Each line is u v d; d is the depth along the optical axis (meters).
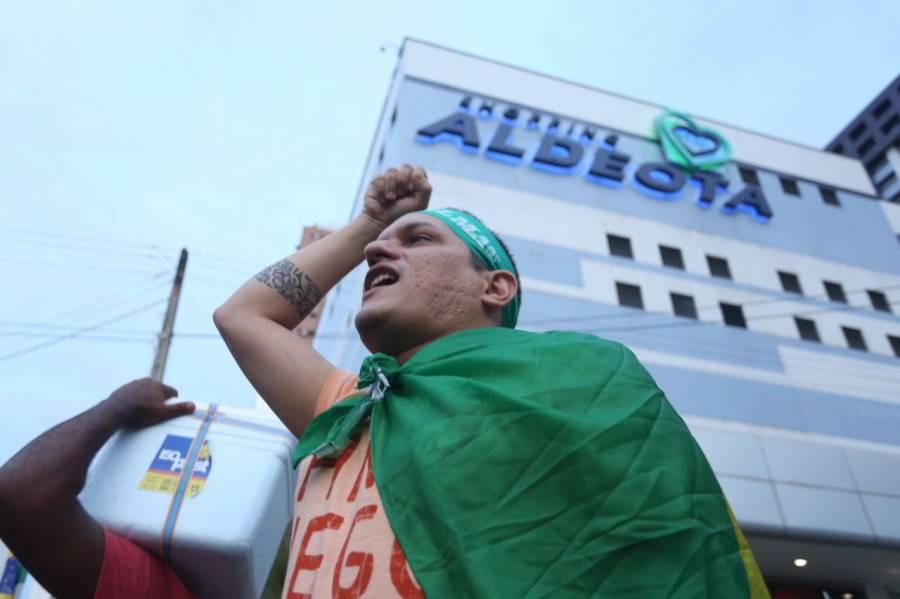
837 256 20.73
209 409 1.97
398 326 1.68
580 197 18.73
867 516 10.98
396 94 20.50
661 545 1.03
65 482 1.52
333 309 19.89
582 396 1.27
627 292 17.16
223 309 1.92
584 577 1.01
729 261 19.09
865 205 23.08
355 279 16.16
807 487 11.12
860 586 12.85
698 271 18.41
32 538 1.46
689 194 20.48
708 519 1.10
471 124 18.83
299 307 1.98
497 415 1.23
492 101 20.25
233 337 1.87
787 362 17.00
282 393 1.77
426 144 18.14
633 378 1.32
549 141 19.64
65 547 1.48
